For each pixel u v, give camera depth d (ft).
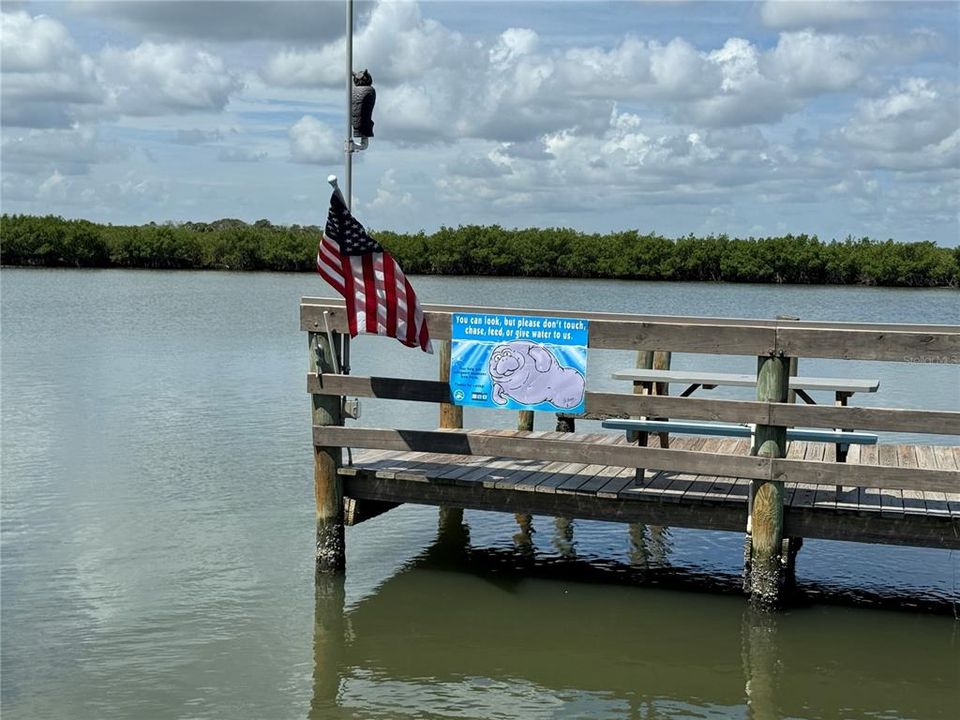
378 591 34.06
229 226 378.12
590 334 31.22
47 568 35.58
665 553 38.24
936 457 35.37
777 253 285.84
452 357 32.65
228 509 42.78
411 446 33.01
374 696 26.89
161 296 191.52
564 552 38.27
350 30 35.78
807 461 29.63
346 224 32.07
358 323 32.50
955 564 36.88
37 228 324.19
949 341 28.17
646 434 34.83
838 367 94.73
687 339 30.22
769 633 30.76
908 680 27.89
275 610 32.30
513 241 319.68
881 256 275.39
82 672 27.89
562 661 29.01
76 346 103.19
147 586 33.96
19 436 56.85
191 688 27.14
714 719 25.80
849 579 35.27
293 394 72.90
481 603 33.19
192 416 63.62
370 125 36.19
